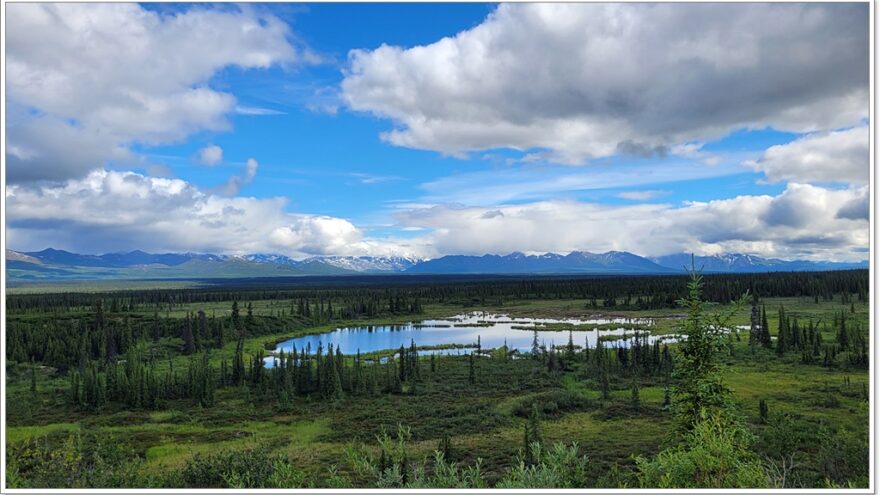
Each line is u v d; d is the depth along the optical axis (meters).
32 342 153.50
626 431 72.31
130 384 107.62
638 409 85.69
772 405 83.06
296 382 117.62
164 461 62.59
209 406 104.62
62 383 126.25
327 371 114.50
